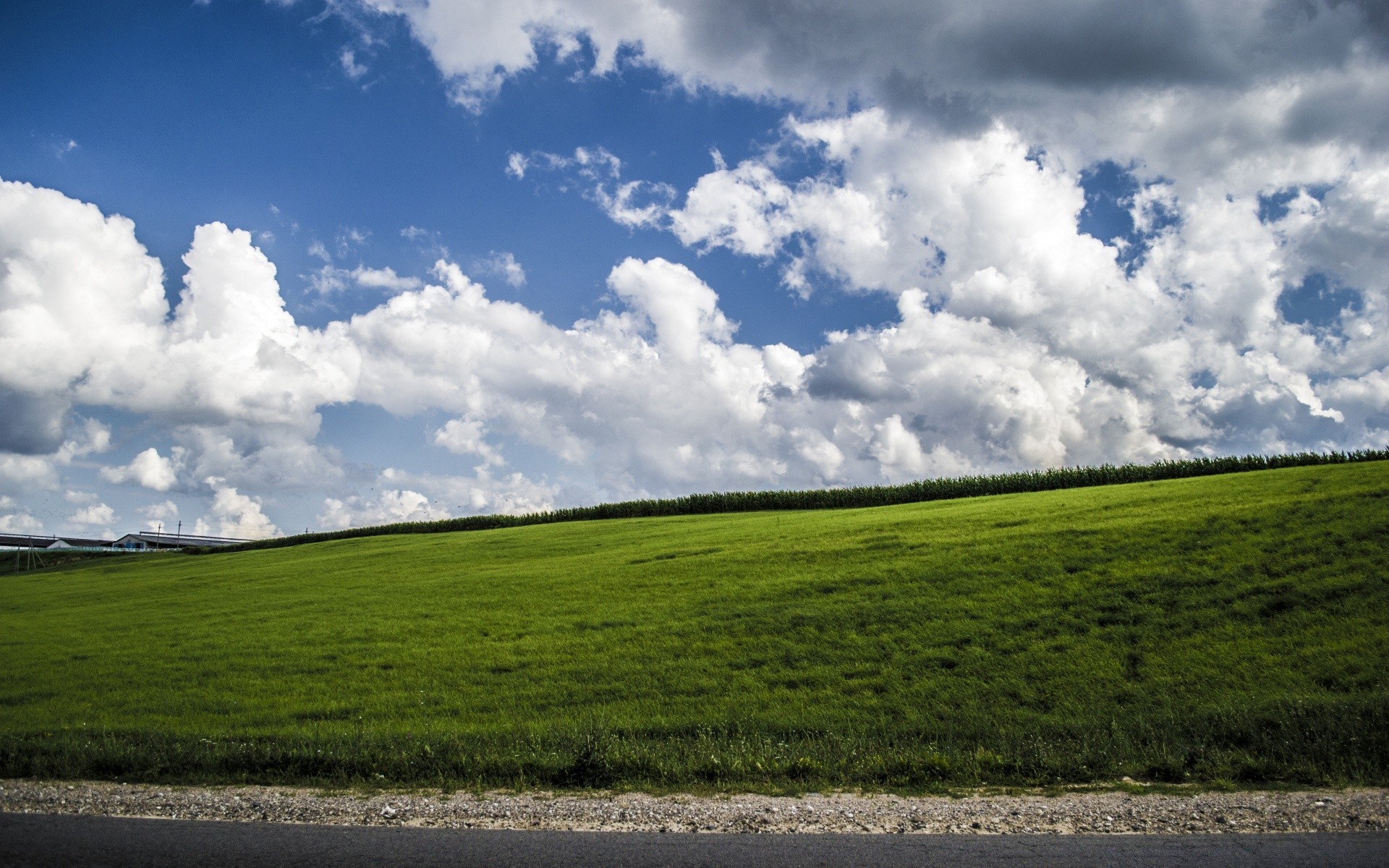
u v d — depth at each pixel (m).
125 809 7.60
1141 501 28.47
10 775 9.13
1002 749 10.07
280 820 7.26
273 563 44.03
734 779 8.77
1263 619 15.81
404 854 6.25
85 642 22.69
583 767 8.98
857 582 21.34
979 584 19.88
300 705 15.09
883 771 8.91
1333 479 27.38
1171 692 13.28
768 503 51.50
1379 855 5.96
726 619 19.36
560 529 46.81
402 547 45.31
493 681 16.20
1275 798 7.61
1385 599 15.78
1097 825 6.88
